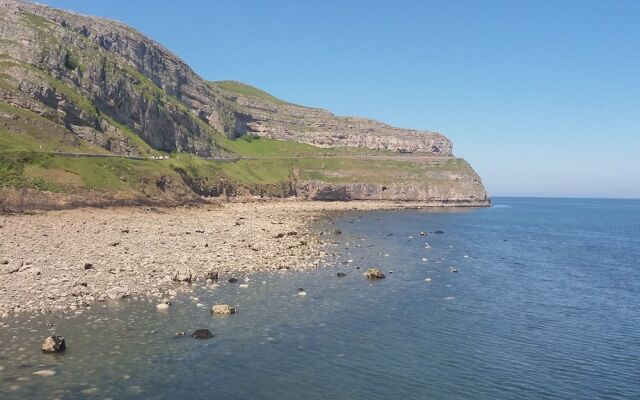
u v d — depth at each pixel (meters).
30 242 42.94
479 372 21.27
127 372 18.78
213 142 179.88
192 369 19.58
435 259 54.25
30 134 84.44
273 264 42.62
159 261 39.12
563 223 138.75
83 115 106.50
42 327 22.80
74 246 42.78
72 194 68.44
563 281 44.47
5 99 90.31
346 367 20.98
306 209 134.62
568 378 21.02
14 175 65.38
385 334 25.80
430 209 177.50
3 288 28.09
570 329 28.48
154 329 23.81
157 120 142.75
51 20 134.00
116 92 129.00
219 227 67.94
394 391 18.91
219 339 23.19
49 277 31.19
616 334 27.78
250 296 31.58
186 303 28.77
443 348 24.12
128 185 81.44
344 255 52.25
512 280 43.59
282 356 21.73
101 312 25.84
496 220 136.25
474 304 33.47
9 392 16.44
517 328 28.22
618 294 39.31
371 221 107.50
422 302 33.22
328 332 25.48
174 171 106.88
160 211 79.50
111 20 179.88
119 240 48.44
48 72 112.25
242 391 18.00
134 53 173.38
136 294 29.83
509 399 18.73
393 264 48.78
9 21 118.38
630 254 68.19
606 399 19.00
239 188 141.25
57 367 18.69
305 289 34.66
